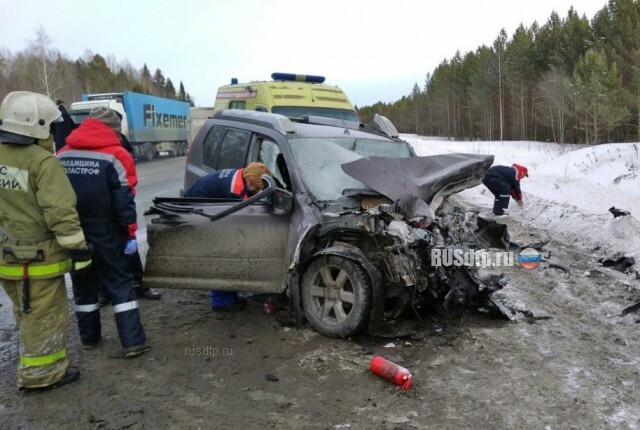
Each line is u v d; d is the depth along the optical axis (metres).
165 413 3.22
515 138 63.47
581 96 42.41
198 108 20.44
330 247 4.24
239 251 4.40
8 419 3.14
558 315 4.84
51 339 3.47
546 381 3.58
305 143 5.02
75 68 87.50
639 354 4.02
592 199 10.80
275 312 4.82
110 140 3.90
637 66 44.72
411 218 4.20
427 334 4.33
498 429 3.03
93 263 4.03
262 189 4.53
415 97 104.00
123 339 3.95
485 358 3.93
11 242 3.34
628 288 5.59
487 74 67.38
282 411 3.24
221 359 3.95
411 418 3.15
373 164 4.53
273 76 11.67
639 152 15.27
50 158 3.31
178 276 4.59
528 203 10.58
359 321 4.07
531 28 73.56
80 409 3.26
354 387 3.52
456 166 4.74
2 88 59.41
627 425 3.06
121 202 3.86
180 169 22.08
